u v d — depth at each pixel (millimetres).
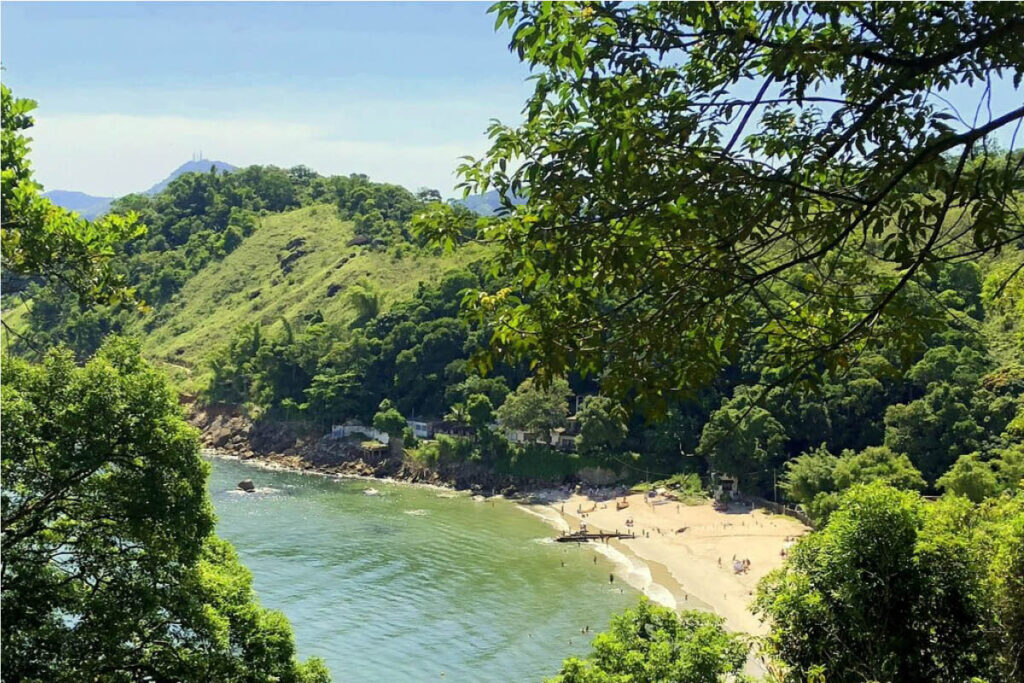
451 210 7922
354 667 41094
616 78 6465
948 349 68438
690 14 6500
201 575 20766
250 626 21312
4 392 17984
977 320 70312
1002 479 51875
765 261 6680
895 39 6363
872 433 71750
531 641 45219
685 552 63062
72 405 18312
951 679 17344
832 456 69000
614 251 6465
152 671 19188
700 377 6594
